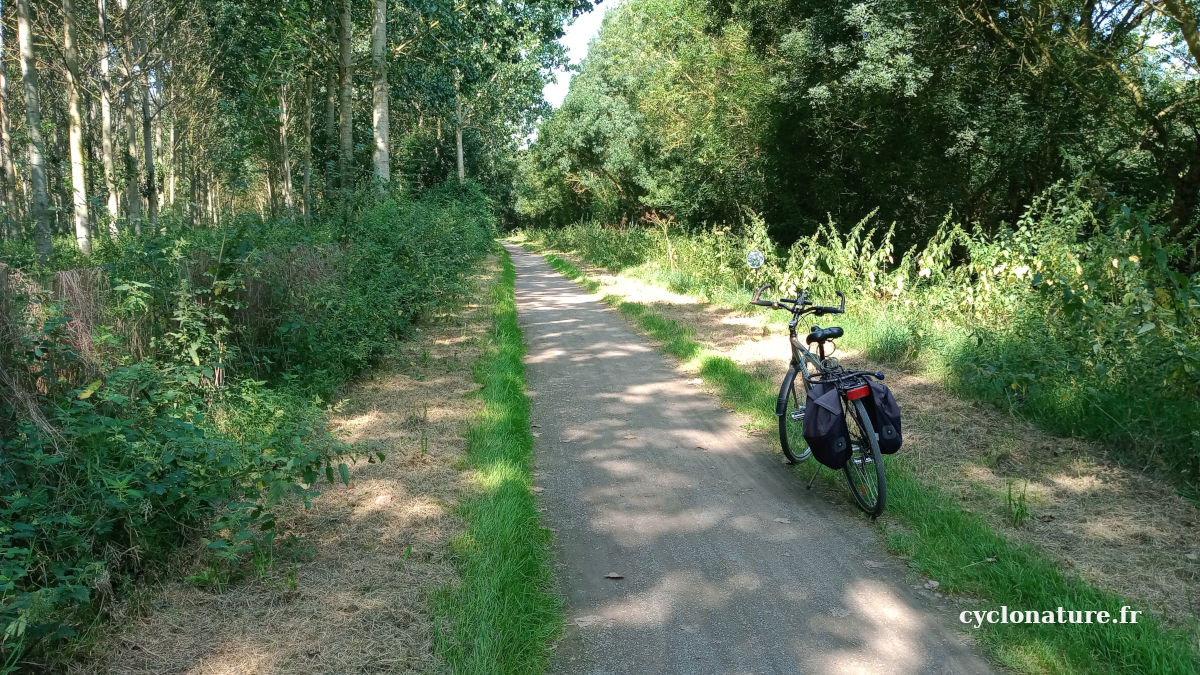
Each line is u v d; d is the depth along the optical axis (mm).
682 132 23297
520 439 6191
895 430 4590
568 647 3338
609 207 38000
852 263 11812
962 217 18250
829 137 18188
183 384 5199
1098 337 6426
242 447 4289
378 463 5465
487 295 16562
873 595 3729
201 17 26797
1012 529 4367
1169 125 14547
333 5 20234
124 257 6227
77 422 3627
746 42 19672
